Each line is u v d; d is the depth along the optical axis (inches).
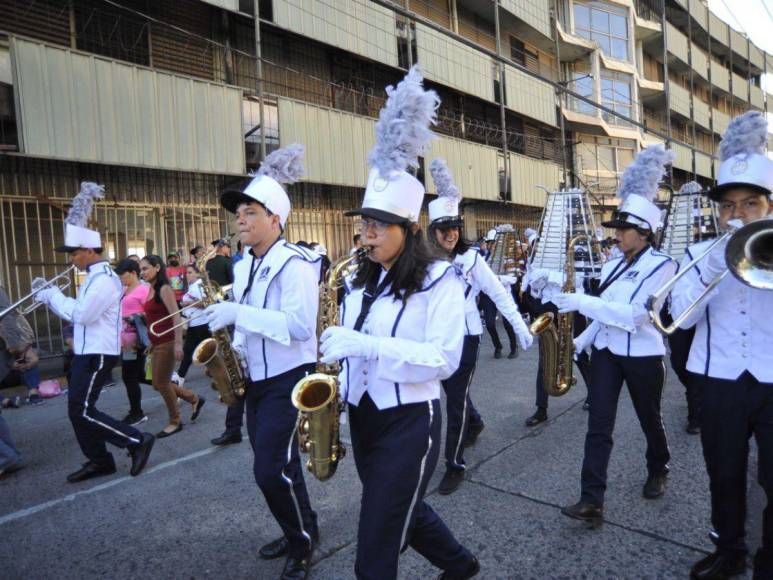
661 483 140.3
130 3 401.7
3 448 179.2
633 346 131.0
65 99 327.9
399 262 83.9
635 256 138.6
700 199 308.2
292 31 460.8
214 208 433.4
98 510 151.2
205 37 443.2
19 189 341.1
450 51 628.1
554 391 160.1
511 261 323.3
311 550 116.1
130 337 225.9
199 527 139.0
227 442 198.8
